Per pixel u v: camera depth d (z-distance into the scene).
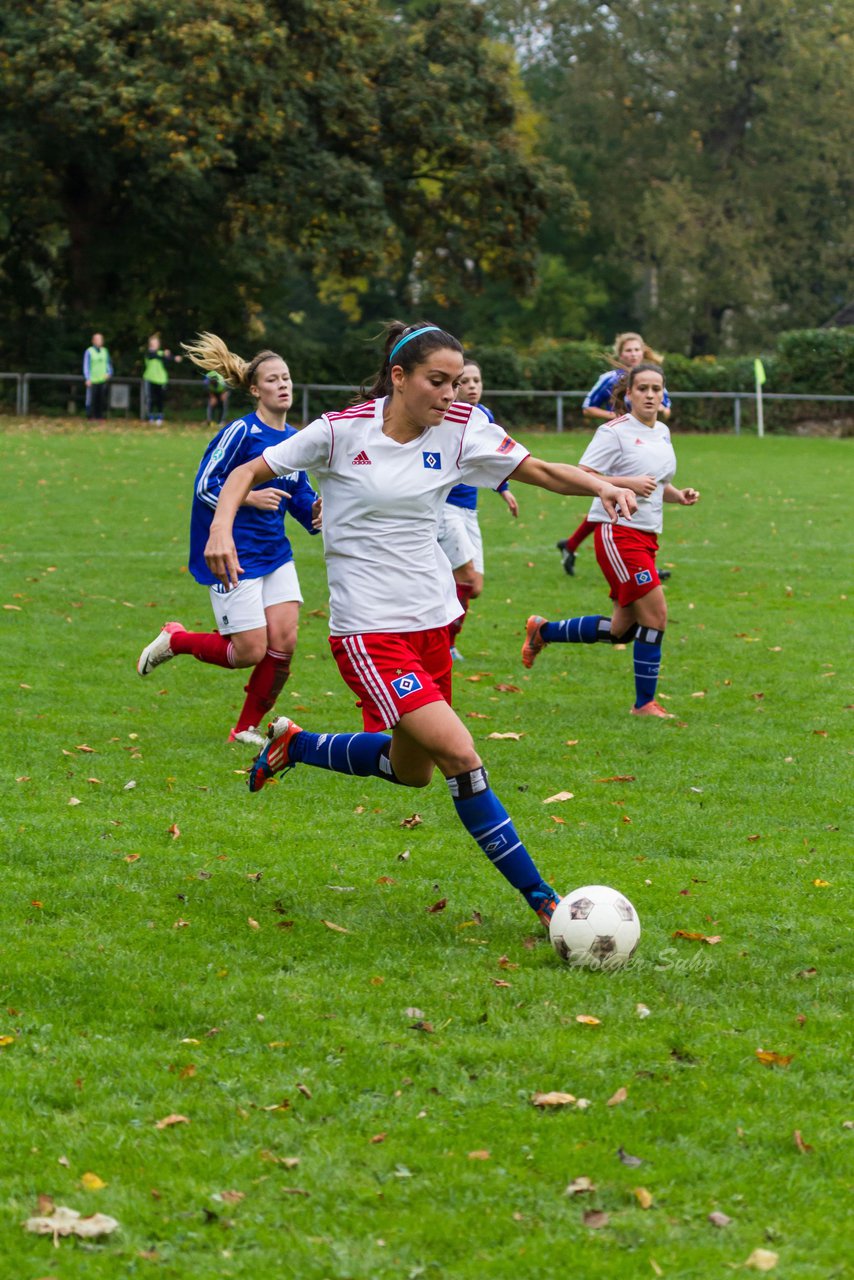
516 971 11.70
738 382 88.06
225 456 18.62
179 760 18.72
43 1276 7.46
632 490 13.82
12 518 42.72
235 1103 9.32
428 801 17.06
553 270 141.12
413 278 136.75
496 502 51.50
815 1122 9.16
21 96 78.00
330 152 85.25
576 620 22.62
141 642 26.86
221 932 12.52
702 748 19.92
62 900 13.25
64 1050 10.08
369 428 12.07
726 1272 7.52
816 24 132.38
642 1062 10.00
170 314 94.06
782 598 33.25
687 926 12.88
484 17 92.06
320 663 25.80
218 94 77.50
